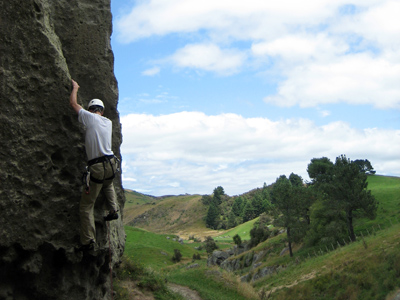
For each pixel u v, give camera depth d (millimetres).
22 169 5738
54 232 6043
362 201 46750
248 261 63188
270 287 37000
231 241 127062
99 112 6500
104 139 6070
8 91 5629
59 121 6219
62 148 6246
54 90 6168
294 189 55531
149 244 86438
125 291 11727
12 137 5645
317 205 57250
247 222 161125
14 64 5738
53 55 6160
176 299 13641
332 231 48906
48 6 6758
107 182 6238
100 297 7773
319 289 31078
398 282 25703
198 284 23422
